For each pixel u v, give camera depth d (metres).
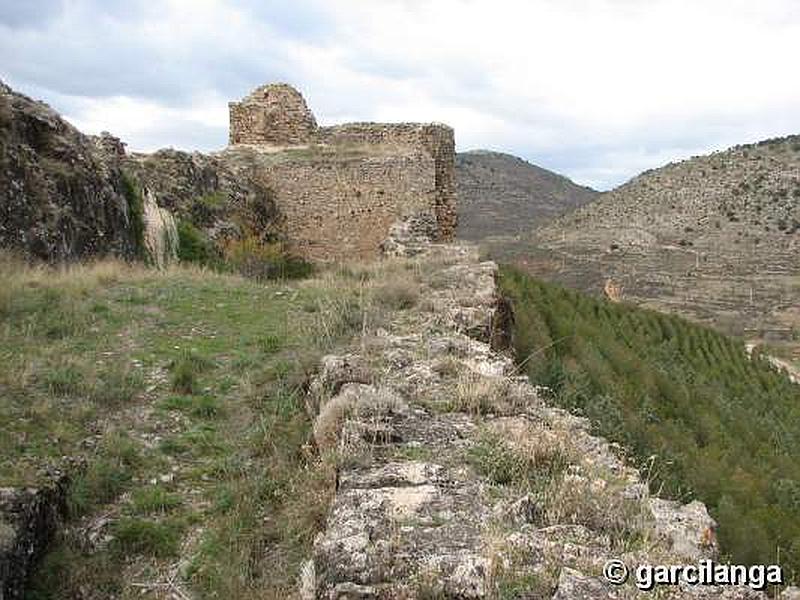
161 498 6.03
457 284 12.64
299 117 26.27
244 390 8.27
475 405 6.22
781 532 11.78
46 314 10.47
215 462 6.71
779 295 77.75
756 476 15.21
